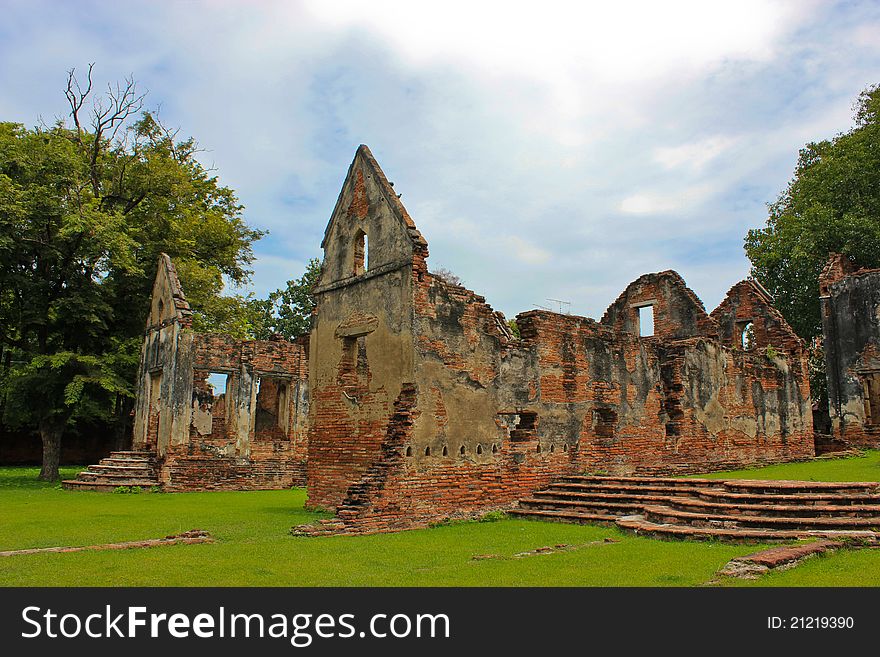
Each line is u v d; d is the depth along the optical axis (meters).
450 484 15.25
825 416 36.22
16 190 25.84
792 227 37.12
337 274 17.92
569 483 16.88
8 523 14.66
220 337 27.06
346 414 16.80
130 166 31.67
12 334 29.88
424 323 15.34
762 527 11.45
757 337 30.00
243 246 38.56
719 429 23.67
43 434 28.06
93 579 8.67
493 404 16.45
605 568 9.06
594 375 19.36
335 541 12.05
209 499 20.95
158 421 26.36
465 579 8.62
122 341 30.19
